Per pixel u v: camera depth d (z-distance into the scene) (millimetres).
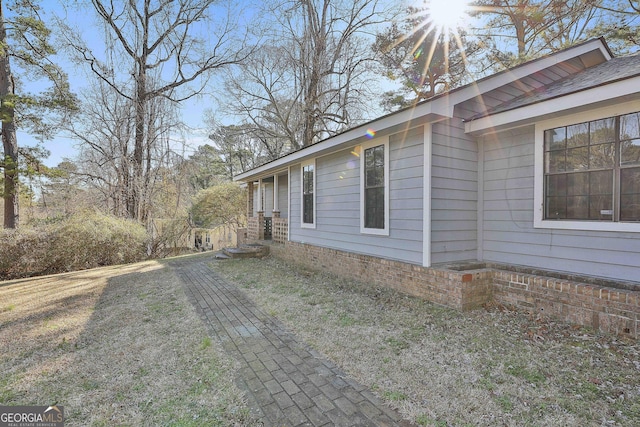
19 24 9625
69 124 12273
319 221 7520
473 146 4980
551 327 3385
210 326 3770
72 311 4613
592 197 3762
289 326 3711
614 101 3346
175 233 13469
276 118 16453
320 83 14523
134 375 2664
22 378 2664
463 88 4266
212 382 2508
